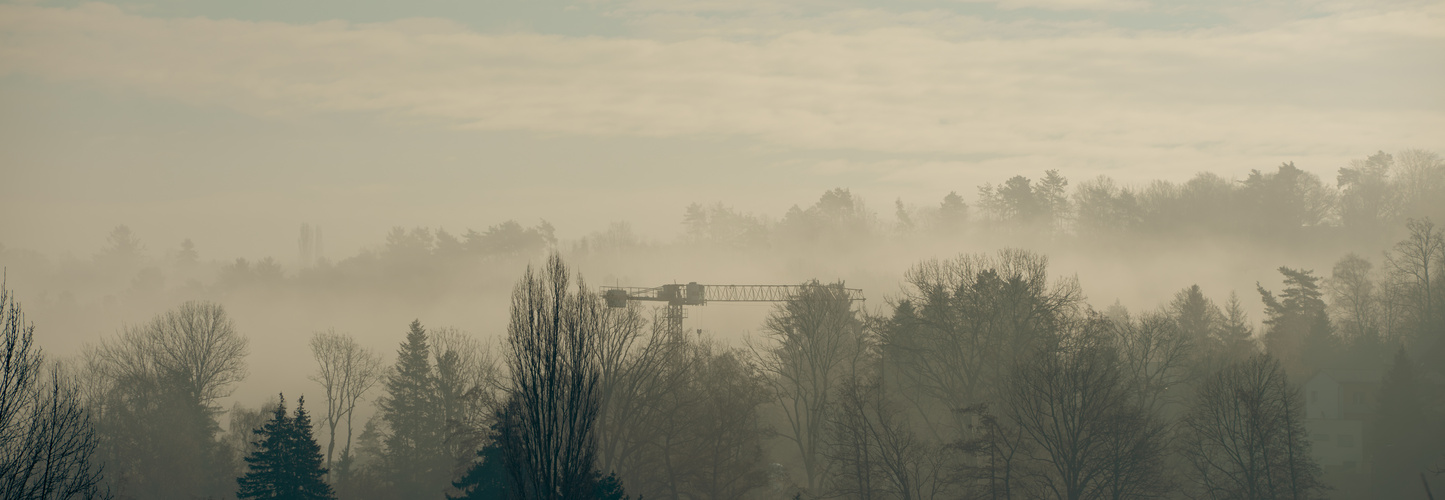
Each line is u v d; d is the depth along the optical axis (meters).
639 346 65.75
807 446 74.50
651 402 61.47
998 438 56.34
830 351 72.19
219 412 87.19
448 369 80.38
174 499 70.62
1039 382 56.12
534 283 37.09
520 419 35.94
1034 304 65.50
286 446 52.78
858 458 56.78
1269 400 61.19
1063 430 59.03
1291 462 56.31
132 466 72.12
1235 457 59.19
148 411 78.06
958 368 65.38
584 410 36.81
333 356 91.56
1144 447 55.03
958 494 60.94
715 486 61.38
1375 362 95.25
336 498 55.03
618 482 44.66
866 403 60.81
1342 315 115.06
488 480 46.47
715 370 67.19
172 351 85.81
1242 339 93.50
